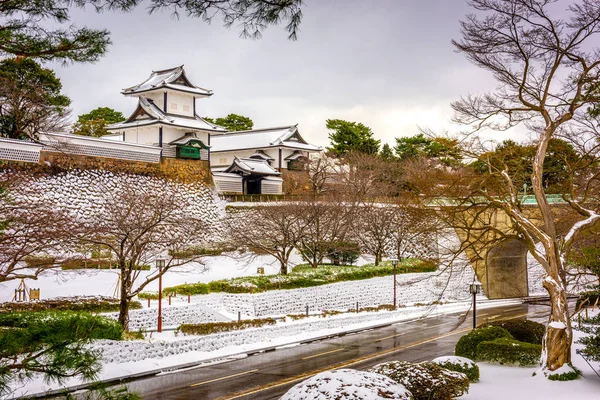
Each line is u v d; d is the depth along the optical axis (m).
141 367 23.50
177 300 35.75
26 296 32.75
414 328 38.09
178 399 18.97
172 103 66.00
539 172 22.25
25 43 11.66
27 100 29.00
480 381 20.00
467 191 27.30
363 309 42.59
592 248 24.97
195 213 57.22
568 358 20.42
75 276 37.81
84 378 9.54
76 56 11.85
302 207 49.00
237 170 69.69
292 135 83.56
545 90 22.09
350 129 83.06
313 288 42.19
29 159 44.91
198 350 27.52
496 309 47.22
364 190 57.66
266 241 48.59
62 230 26.72
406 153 79.12
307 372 23.86
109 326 24.12
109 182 50.81
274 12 9.94
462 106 38.03
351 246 52.88
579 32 21.41
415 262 54.03
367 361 26.41
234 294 38.09
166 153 63.06
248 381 22.02
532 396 17.52
